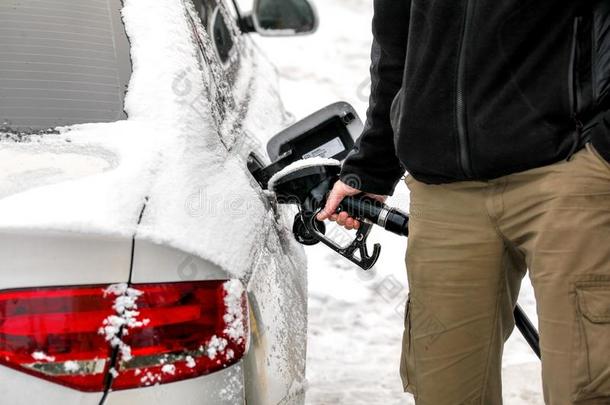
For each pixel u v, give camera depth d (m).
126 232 1.67
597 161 1.84
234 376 1.77
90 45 2.21
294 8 3.68
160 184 1.82
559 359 1.89
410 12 2.07
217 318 1.76
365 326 3.93
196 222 1.81
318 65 7.16
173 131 2.01
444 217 2.11
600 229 1.85
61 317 1.62
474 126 1.95
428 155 2.04
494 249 2.07
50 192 1.72
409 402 3.35
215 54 2.77
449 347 2.19
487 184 2.02
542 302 1.92
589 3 1.83
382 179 2.30
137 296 1.66
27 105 2.07
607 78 1.84
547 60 1.86
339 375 3.53
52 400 1.62
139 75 2.15
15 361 1.61
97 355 1.63
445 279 2.14
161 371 1.67
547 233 1.90
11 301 1.62
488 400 2.26
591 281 1.86
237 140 2.41
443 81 1.97
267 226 2.23
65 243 1.64
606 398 1.87
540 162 1.89
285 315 2.15
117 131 1.98
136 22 2.29
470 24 1.91
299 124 2.41
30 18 2.24
